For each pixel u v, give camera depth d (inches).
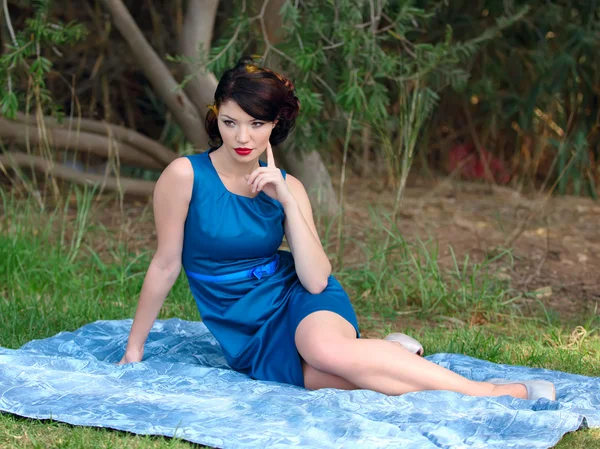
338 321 128.1
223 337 137.9
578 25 331.3
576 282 225.0
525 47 349.1
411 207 299.0
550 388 126.6
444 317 191.8
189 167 132.4
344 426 111.9
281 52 207.9
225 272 136.0
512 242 255.0
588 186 342.6
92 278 206.4
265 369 133.6
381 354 123.7
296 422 113.6
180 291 200.2
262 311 135.3
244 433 110.4
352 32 208.4
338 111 250.4
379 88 218.7
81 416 115.4
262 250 135.8
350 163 357.4
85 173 286.0
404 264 209.0
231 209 133.1
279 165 266.2
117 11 252.2
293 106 131.7
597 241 264.8
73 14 331.0
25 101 271.3
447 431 111.7
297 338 128.0
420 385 124.3
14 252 209.3
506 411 116.9
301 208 138.1
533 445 108.4
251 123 127.0
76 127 286.5
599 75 339.0
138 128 355.6
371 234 231.1
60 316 178.4
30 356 135.6
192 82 245.4
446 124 374.6
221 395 125.4
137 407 118.9
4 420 116.3
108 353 149.3
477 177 364.5
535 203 313.3
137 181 292.8
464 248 246.7
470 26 335.6
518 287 218.8
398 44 283.9
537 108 352.2
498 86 354.3
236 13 221.9
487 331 184.1
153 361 138.6
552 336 176.4
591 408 125.2
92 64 337.4
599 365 158.6
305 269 131.9
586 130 345.4
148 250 230.4
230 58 211.6
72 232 246.1
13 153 276.7
